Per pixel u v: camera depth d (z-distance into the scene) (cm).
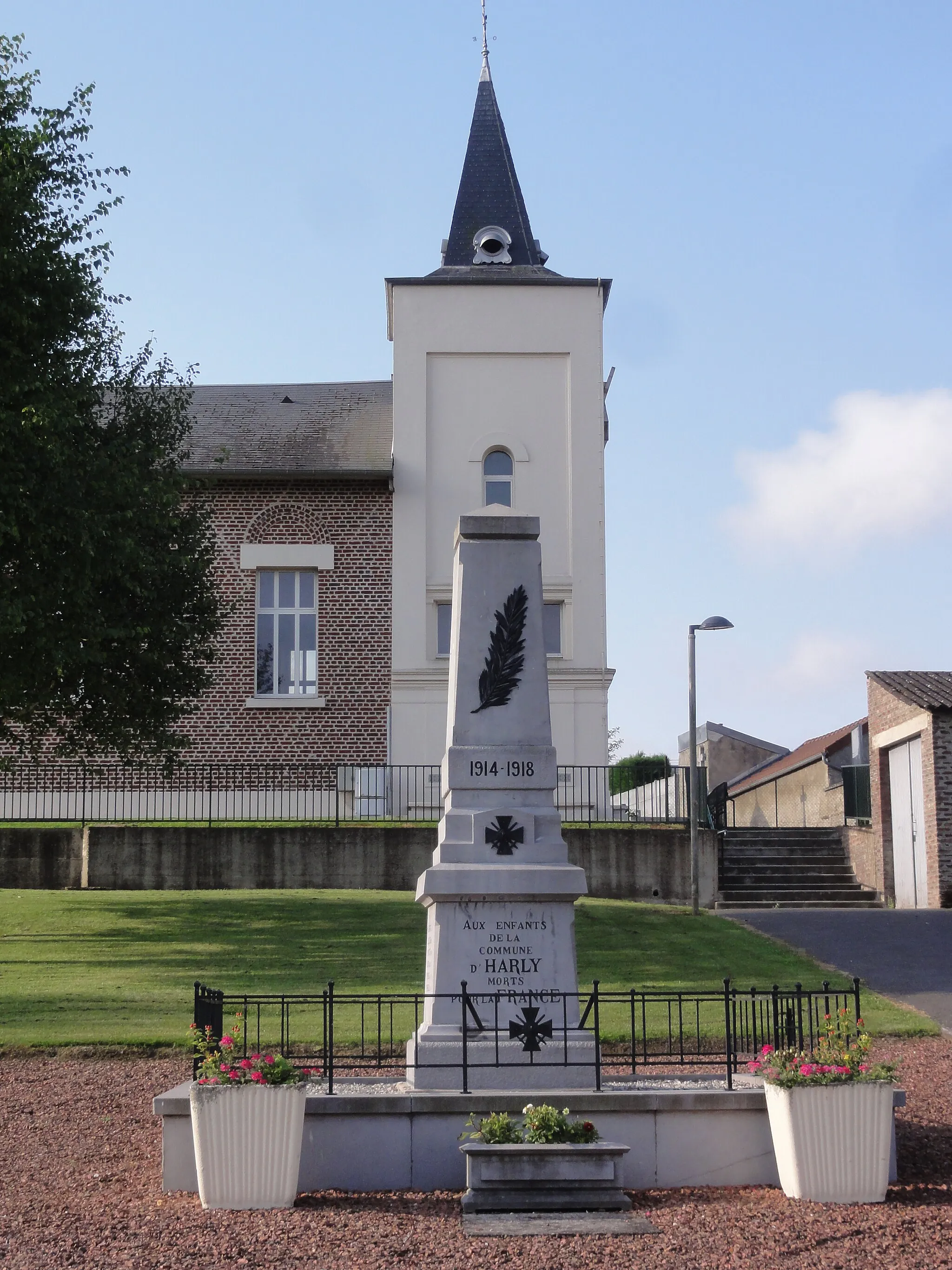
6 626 1789
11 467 1817
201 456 2989
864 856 2631
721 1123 955
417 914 2097
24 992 1591
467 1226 833
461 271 3105
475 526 1166
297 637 2953
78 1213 862
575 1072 1038
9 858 2473
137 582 2061
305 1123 945
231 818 2780
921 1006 1542
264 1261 756
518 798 1123
